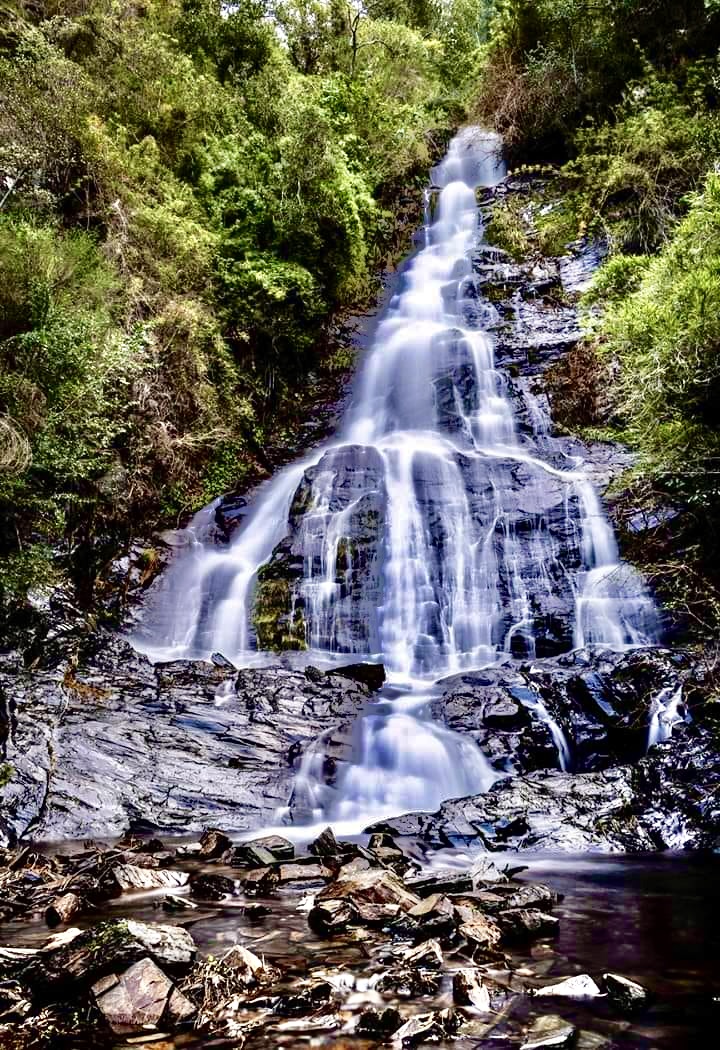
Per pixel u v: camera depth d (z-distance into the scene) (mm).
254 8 15648
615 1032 2301
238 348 12258
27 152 8680
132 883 3902
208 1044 2256
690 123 12086
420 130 18891
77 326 7258
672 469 6910
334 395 13391
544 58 16250
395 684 7695
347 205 13438
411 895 3547
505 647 8492
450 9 22219
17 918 3404
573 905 3635
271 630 8930
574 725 6414
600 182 13336
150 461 9891
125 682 6715
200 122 12789
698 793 5203
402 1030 2291
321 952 2969
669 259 7066
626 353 7230
